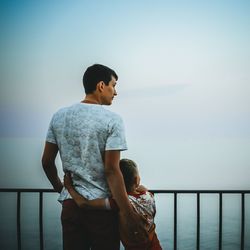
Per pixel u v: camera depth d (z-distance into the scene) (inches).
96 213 58.3
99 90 61.1
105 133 56.4
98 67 61.4
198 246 88.8
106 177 57.1
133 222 56.6
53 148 62.6
